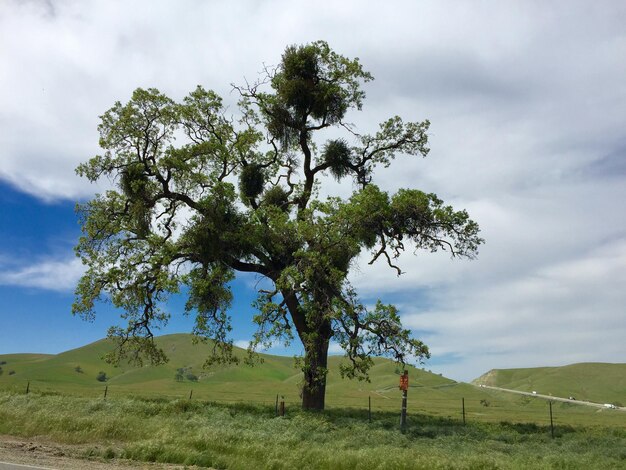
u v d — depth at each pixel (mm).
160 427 16781
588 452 16844
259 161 31266
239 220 27828
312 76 29891
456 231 26297
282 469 10914
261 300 24094
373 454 12453
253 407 28516
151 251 27812
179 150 28062
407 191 26047
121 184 27953
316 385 26188
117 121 27547
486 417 43562
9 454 11133
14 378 172625
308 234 24609
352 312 22875
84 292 26891
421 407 66438
